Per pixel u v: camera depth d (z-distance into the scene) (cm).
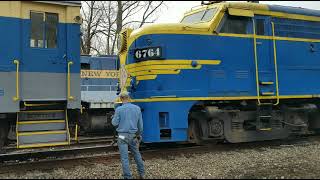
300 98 1161
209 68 1004
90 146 1169
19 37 858
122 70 1061
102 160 898
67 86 896
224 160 892
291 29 1124
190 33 991
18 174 768
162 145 1105
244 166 824
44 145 837
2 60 841
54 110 897
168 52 969
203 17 1066
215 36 1016
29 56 868
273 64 1084
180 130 966
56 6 898
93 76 1586
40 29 882
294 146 1074
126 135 735
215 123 1025
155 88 954
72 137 926
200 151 1005
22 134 830
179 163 864
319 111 1220
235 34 1040
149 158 927
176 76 970
